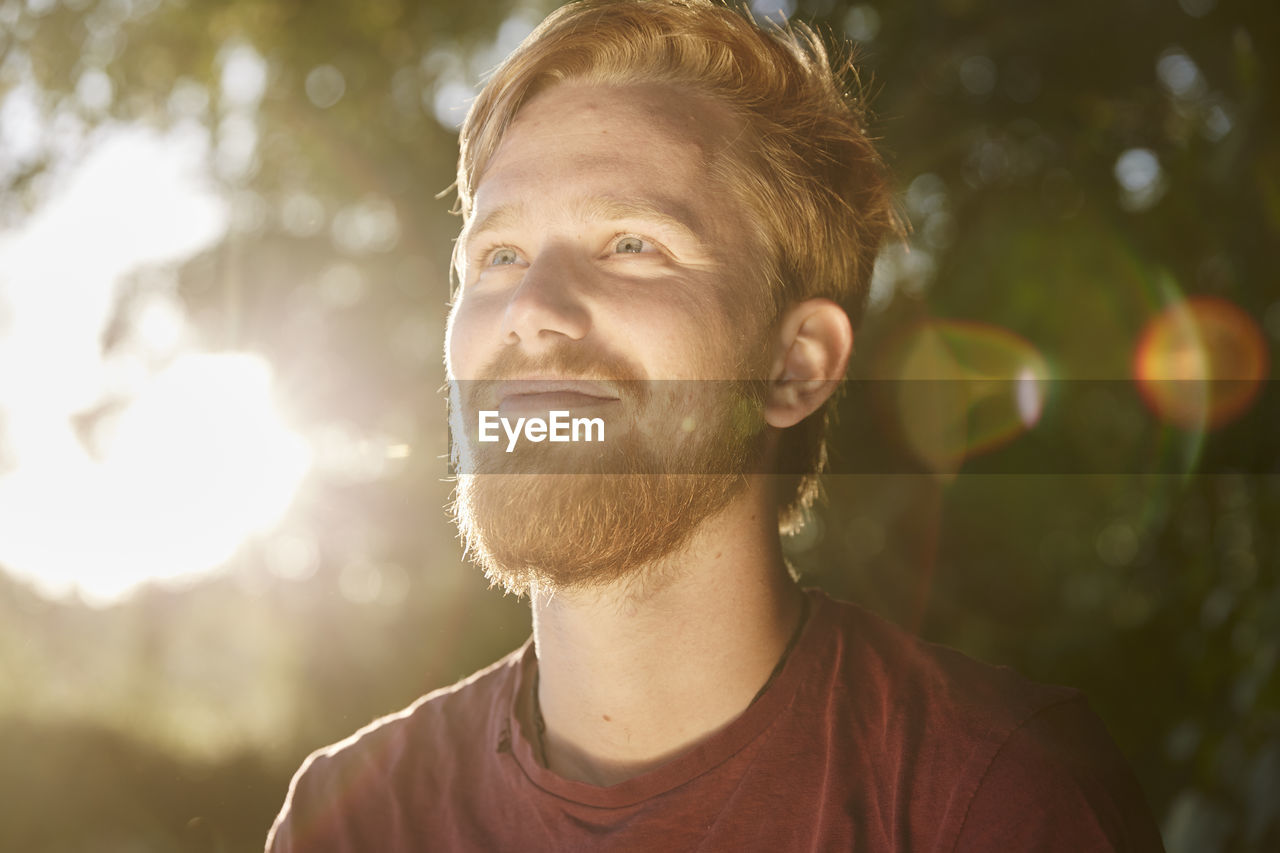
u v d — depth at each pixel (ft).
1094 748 4.05
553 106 4.77
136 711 21.66
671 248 4.45
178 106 18.74
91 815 18.75
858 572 13.99
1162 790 10.95
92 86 17.90
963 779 3.85
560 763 4.44
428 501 18.60
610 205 4.42
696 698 4.30
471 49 18.51
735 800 4.04
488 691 4.91
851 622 4.58
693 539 4.28
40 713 21.39
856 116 5.82
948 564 13.69
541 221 4.50
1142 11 11.07
